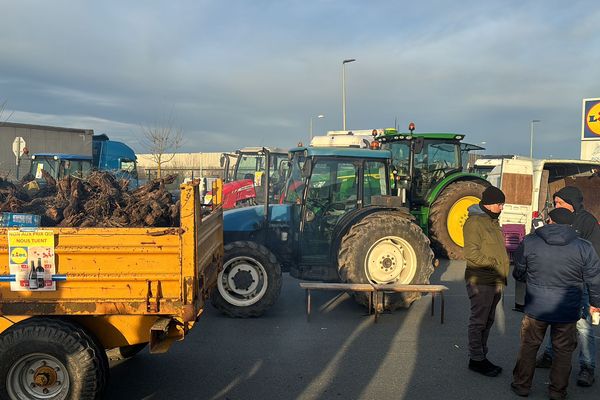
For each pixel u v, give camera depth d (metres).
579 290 4.25
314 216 7.43
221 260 5.61
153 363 5.14
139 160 34.03
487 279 4.87
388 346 5.70
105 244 3.66
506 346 5.76
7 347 3.57
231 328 6.29
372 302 6.88
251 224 7.41
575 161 11.02
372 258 7.06
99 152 21.02
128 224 4.25
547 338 6.09
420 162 11.72
